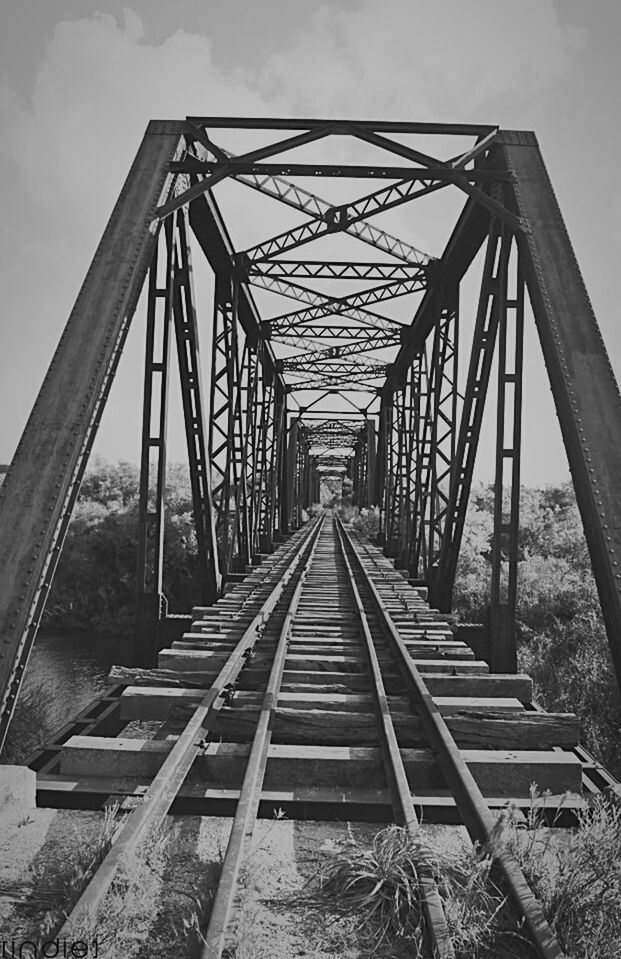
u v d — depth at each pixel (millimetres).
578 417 7402
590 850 3650
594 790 5117
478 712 6223
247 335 23312
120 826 3807
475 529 28938
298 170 10672
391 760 5016
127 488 50094
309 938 3250
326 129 10930
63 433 7105
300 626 11227
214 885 3467
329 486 143750
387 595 15039
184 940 3145
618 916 3361
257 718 6137
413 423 25375
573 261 8938
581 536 25688
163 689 6859
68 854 3934
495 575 10672
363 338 25547
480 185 12016
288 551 27688
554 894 3410
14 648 5789
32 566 6223
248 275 18156
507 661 10516
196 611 12148
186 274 12000
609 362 7840
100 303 8266
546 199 9805
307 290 20438
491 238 11586
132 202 9672
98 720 6500
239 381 20375
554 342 8070
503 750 5742
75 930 2918
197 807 4691
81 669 23781
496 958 3143
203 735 5586
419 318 21266
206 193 13227
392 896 3451
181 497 38938
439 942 2988
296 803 4742
